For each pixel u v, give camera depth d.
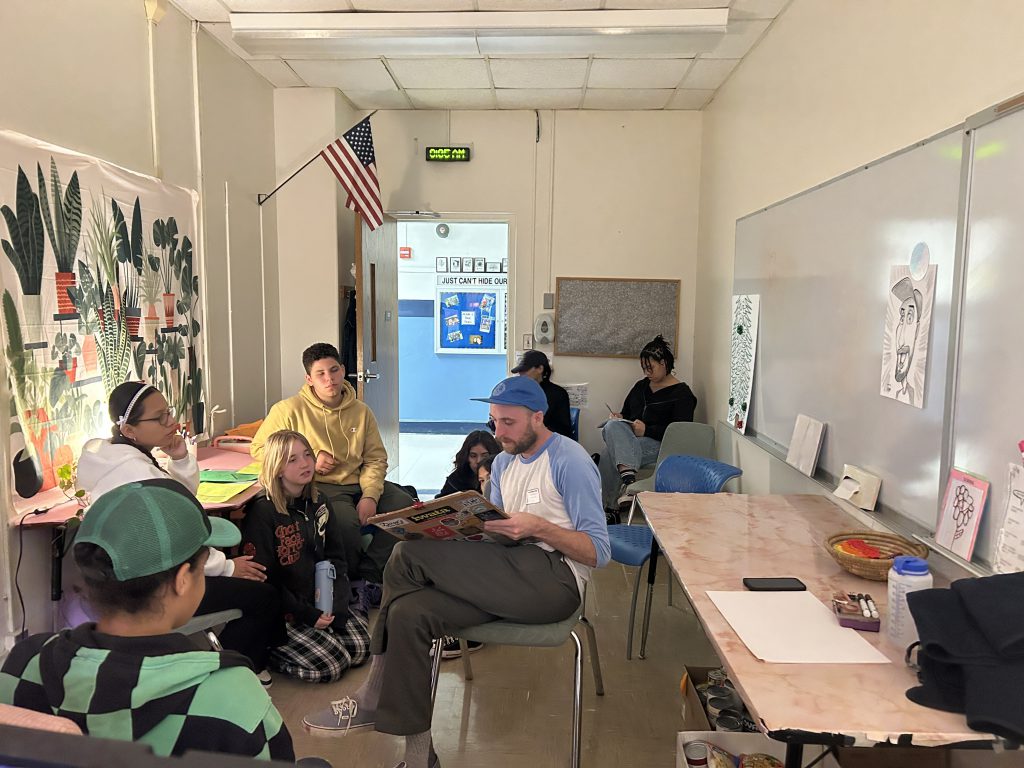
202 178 3.68
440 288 7.87
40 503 2.41
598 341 5.24
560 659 2.90
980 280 1.71
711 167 4.73
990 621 1.21
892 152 2.19
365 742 2.34
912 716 1.21
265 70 4.30
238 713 0.97
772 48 3.44
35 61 2.43
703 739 1.82
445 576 1.93
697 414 5.04
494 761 2.23
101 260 2.79
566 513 2.10
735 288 4.00
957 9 1.85
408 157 5.14
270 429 3.46
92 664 0.93
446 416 8.07
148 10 3.14
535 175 5.13
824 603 1.69
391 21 3.40
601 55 3.89
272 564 2.64
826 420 2.67
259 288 4.46
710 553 2.03
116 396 2.48
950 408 1.83
